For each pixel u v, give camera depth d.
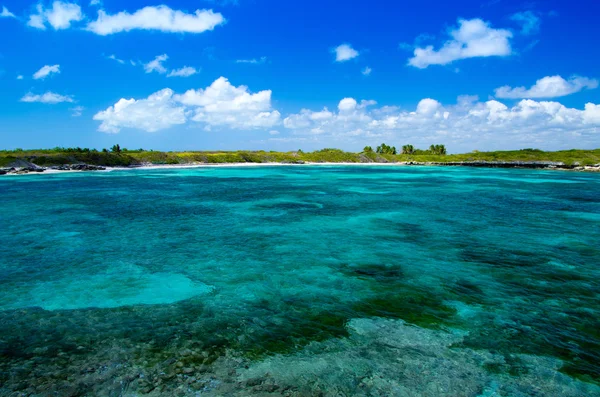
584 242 21.75
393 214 30.39
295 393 8.18
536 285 14.97
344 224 26.38
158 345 10.09
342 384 8.52
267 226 25.61
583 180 70.50
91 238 21.95
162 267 16.86
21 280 15.09
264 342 10.34
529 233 23.94
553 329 11.37
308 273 16.17
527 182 64.94
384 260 18.08
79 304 12.80
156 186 51.97
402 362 9.46
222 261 17.78
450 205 35.53
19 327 11.07
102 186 51.12
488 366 9.37
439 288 14.58
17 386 8.25
